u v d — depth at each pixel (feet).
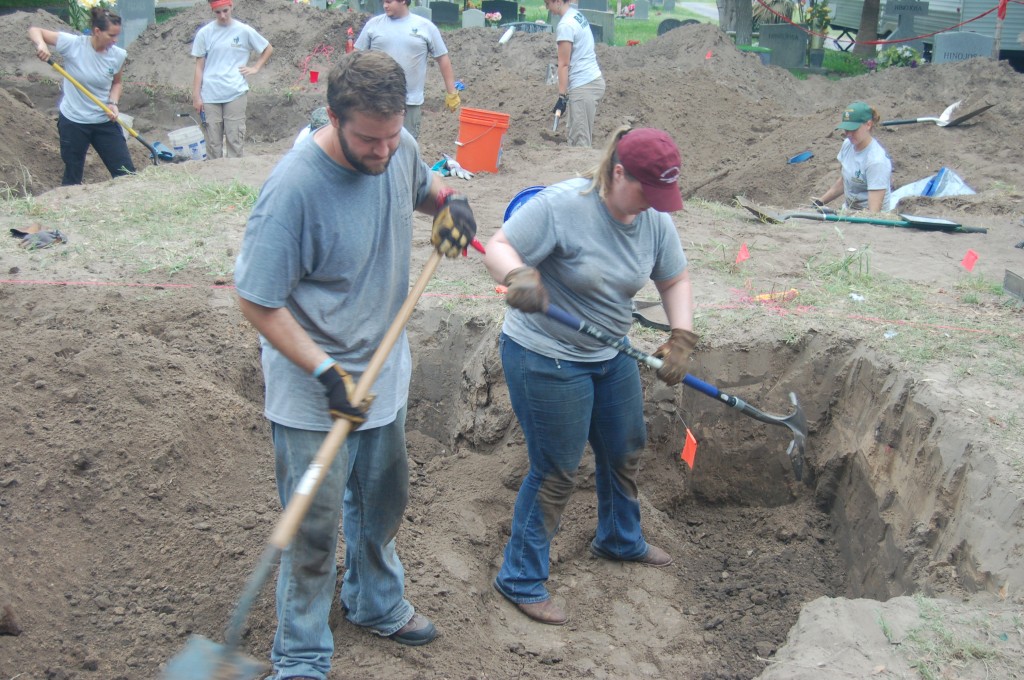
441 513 15.51
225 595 13.17
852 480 16.55
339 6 75.97
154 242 22.35
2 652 12.02
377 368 9.92
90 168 39.55
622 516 14.85
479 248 12.31
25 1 69.72
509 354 12.79
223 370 17.39
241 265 9.61
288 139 52.90
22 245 21.75
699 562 16.25
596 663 13.23
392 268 10.53
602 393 13.30
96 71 32.55
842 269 20.95
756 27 74.90
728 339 17.47
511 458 16.35
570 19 37.35
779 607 15.12
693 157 46.01
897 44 70.08
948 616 11.30
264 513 14.76
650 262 12.51
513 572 13.97
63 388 15.44
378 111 8.93
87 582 13.24
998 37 55.83
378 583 12.17
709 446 17.46
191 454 15.21
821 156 39.81
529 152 36.68
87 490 14.14
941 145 40.04
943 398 14.93
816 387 17.44
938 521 13.94
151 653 12.47
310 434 10.41
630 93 49.57
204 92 35.68
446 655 12.62
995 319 18.38
